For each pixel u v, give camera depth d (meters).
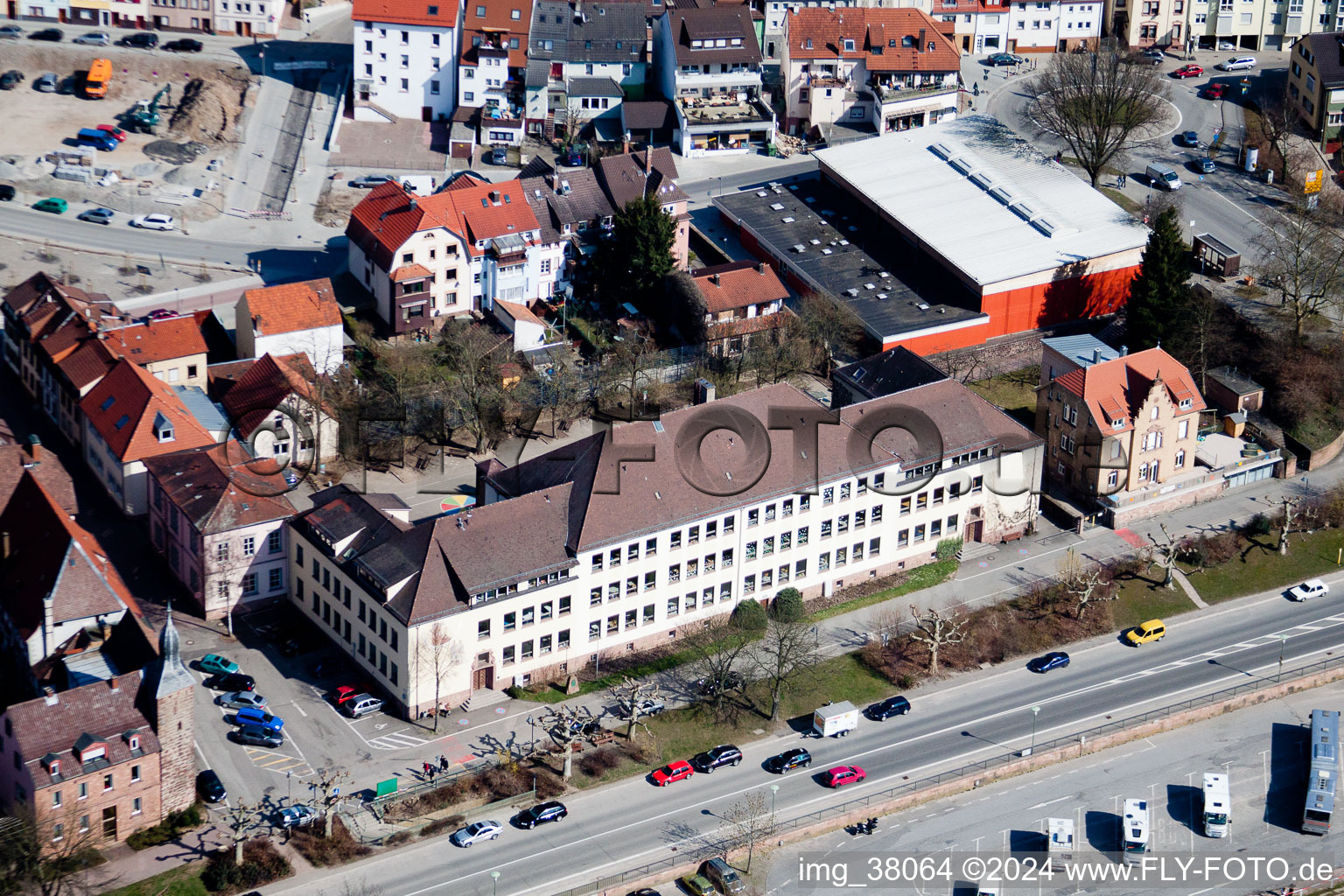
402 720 181.75
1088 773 183.88
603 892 163.62
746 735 184.12
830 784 177.75
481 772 175.50
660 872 166.50
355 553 184.25
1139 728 188.25
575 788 175.62
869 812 176.12
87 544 185.50
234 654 188.88
